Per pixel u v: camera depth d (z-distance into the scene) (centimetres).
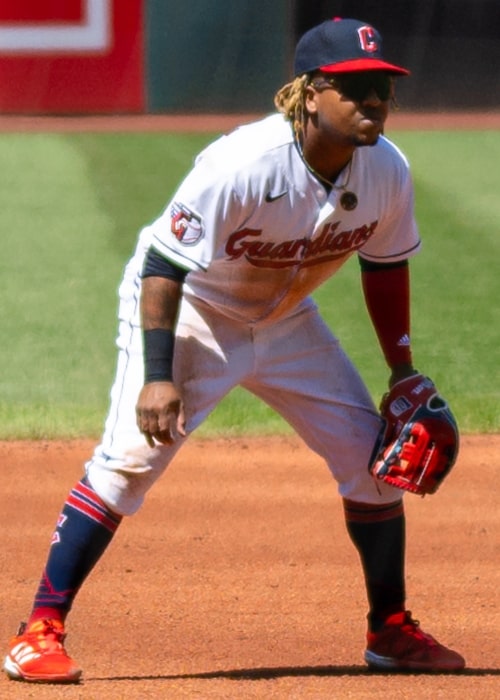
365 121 1136
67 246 4394
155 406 1187
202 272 1231
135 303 1269
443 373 2947
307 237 1207
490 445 2430
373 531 1341
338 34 1124
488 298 3716
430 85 8925
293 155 1163
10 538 1869
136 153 6084
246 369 1281
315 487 2166
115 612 1540
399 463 1298
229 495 2109
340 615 1538
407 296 1350
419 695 1234
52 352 3164
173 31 7306
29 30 7306
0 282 3909
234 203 1162
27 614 1527
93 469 1263
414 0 8912
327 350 1315
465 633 1481
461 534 1917
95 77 7369
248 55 7275
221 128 6806
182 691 1239
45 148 6184
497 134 6906
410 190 1275
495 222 4759
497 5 8938
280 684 1271
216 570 1725
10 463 2286
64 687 1250
